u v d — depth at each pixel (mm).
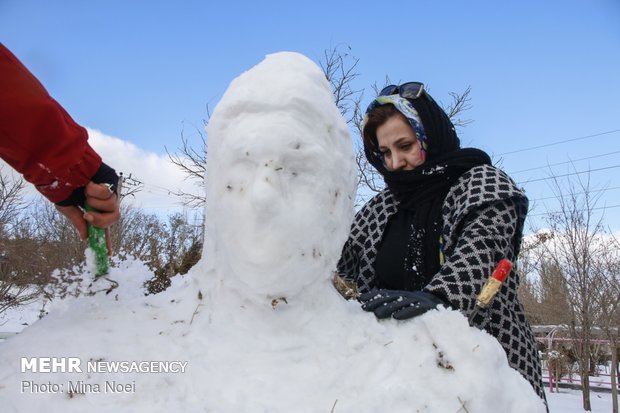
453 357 996
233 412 860
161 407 873
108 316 1148
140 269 1389
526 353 1442
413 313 1117
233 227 1049
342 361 1006
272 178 1020
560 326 9188
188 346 1024
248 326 1052
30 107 1031
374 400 918
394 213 1773
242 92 1098
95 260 1251
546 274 9422
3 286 6488
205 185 1188
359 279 1798
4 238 7012
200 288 1167
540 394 1441
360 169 7965
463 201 1469
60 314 1149
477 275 1270
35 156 1090
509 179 1500
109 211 1218
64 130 1089
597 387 10594
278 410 877
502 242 1373
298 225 1028
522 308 1536
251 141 1030
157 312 1167
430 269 1598
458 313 1071
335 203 1123
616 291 7801
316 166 1065
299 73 1130
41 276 2881
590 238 8062
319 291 1107
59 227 8758
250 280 1031
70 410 866
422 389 956
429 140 1714
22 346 1013
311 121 1085
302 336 1050
